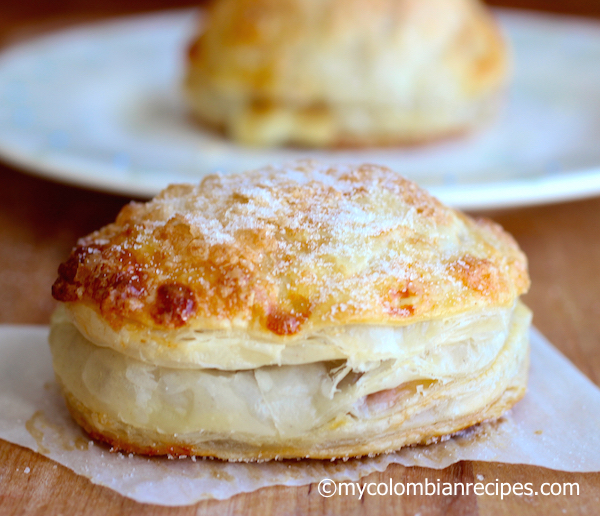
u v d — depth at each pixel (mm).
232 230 225
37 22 682
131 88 497
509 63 481
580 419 239
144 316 216
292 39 428
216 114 442
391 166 400
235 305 215
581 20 646
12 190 387
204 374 222
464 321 225
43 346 266
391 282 219
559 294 309
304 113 427
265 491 218
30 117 432
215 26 453
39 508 213
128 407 222
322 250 221
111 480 219
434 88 428
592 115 456
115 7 781
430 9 444
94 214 363
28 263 326
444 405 229
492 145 427
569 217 366
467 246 234
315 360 220
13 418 237
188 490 217
